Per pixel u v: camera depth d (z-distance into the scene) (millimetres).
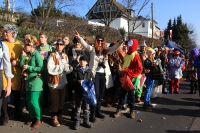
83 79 4582
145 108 6250
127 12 21656
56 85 4570
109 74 5520
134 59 5227
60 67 4523
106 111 5902
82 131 4512
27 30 11594
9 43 4750
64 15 18047
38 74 4465
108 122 5098
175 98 7789
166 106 6645
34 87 4445
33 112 4617
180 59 8648
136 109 6191
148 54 6281
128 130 4652
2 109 4602
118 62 6043
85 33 14625
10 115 5172
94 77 4949
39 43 5504
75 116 4609
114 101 6402
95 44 5023
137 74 5246
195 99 7703
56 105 4672
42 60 4535
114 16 22312
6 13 14859
